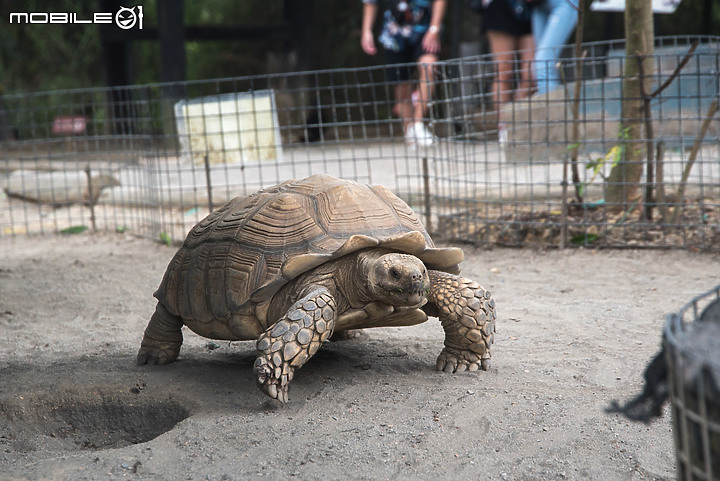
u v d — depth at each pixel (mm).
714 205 5031
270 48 14391
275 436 2428
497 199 6336
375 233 2814
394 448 2326
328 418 2559
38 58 15953
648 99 5008
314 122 12461
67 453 2586
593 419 2498
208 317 2867
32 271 5273
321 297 2600
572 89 7652
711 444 1229
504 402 2656
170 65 10266
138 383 2969
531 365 3062
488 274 4758
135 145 9586
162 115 7457
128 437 2848
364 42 9477
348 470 2197
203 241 3002
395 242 2744
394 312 2711
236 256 2807
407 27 8922
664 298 4039
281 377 2553
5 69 15594
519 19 8914
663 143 5105
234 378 3012
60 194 7816
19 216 7375
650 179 5191
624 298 4086
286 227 2816
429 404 2652
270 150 6691
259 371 2531
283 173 8352
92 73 16172
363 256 2707
